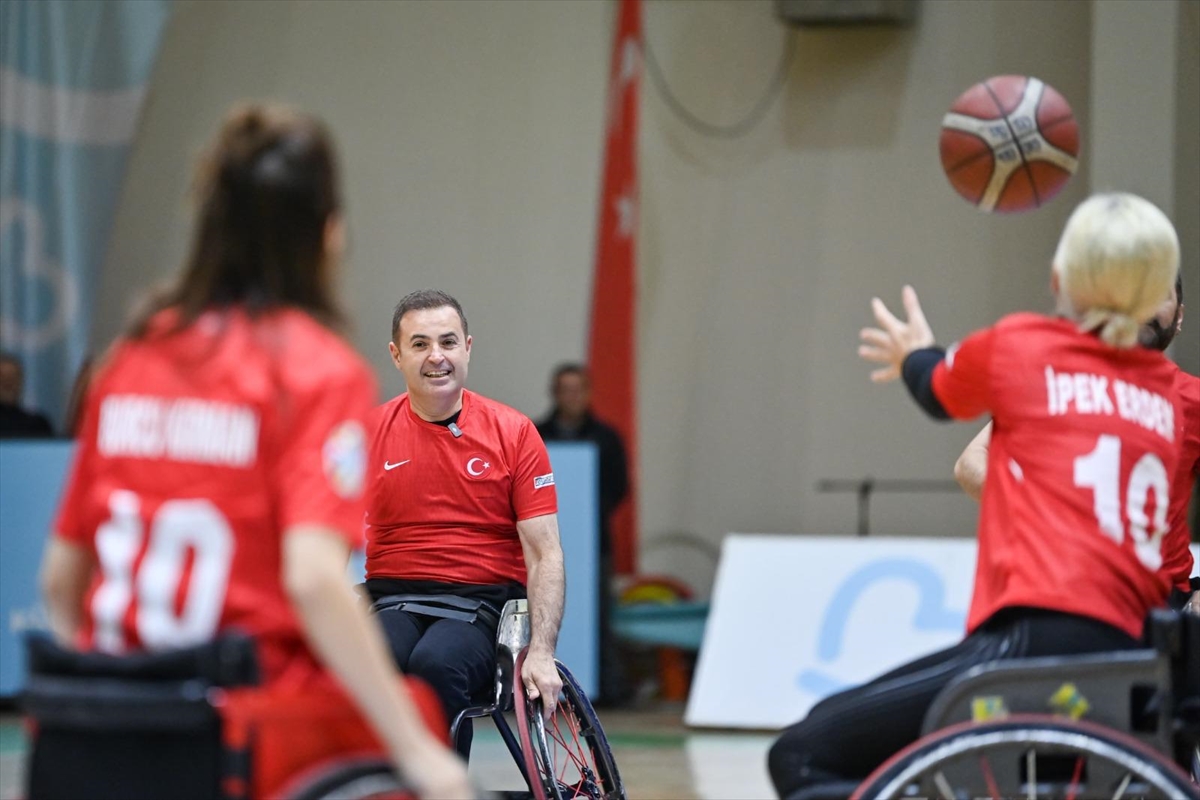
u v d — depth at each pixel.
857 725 6.41
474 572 9.75
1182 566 7.32
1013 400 6.36
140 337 5.18
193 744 4.87
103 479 5.10
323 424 4.90
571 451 18.52
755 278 23.48
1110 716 6.03
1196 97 20.09
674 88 23.84
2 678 17.69
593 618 18.36
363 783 4.98
